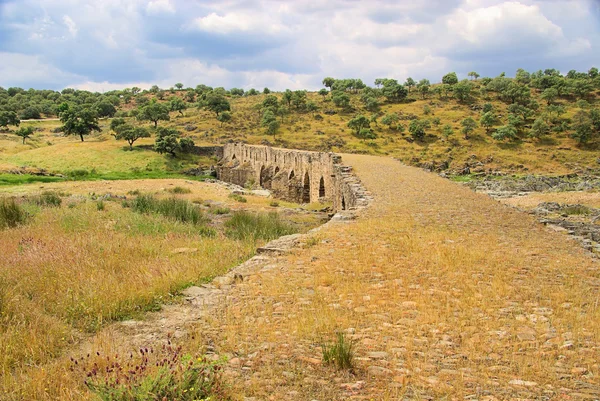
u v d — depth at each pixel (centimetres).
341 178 3212
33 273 1045
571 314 745
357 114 13125
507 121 11569
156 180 6384
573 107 12581
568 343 634
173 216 2408
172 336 694
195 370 513
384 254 1141
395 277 965
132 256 1257
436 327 696
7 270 1054
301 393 519
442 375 549
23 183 5734
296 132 11575
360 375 561
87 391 523
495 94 14288
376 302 815
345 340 649
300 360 599
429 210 1828
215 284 982
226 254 1332
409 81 16638
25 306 816
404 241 1264
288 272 1024
